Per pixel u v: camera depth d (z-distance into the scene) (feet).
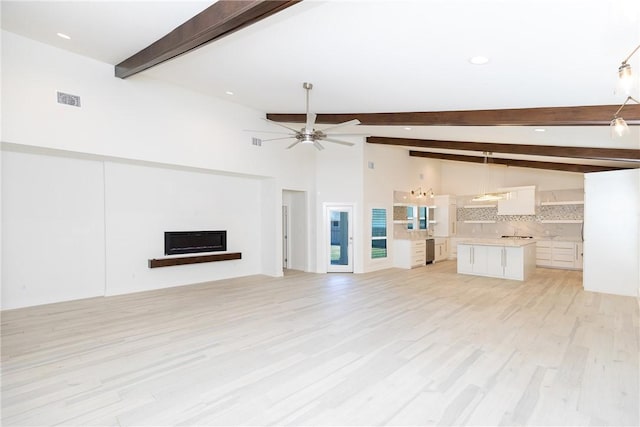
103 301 17.61
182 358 10.70
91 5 10.81
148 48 14.02
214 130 21.11
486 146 23.99
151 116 18.11
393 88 14.43
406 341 12.25
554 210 32.09
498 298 18.85
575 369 10.02
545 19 7.63
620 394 8.61
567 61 9.63
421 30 9.07
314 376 9.53
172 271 21.54
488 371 9.87
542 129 17.20
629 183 19.53
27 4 10.97
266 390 8.77
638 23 7.22
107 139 16.43
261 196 26.50
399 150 32.42
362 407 8.00
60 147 14.94
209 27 10.36
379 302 17.89
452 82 12.71
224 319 14.78
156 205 20.67
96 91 16.01
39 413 7.72
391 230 31.09
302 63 13.07
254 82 16.67
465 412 7.80
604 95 12.09
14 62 13.65
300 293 19.93
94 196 18.26
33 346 11.59
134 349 11.39
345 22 9.27
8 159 15.61
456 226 38.60
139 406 8.02
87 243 18.06
